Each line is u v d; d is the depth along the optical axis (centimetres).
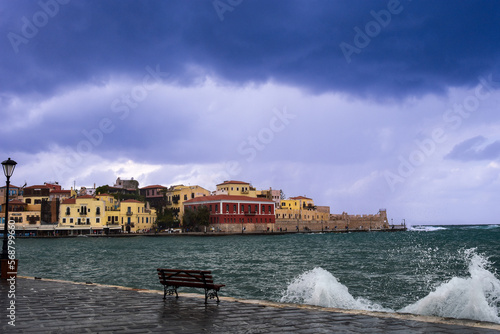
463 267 4431
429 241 10781
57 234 15012
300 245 9806
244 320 1274
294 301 2466
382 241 11306
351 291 2981
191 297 1717
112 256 6850
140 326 1190
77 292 1894
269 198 19162
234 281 3569
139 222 16450
